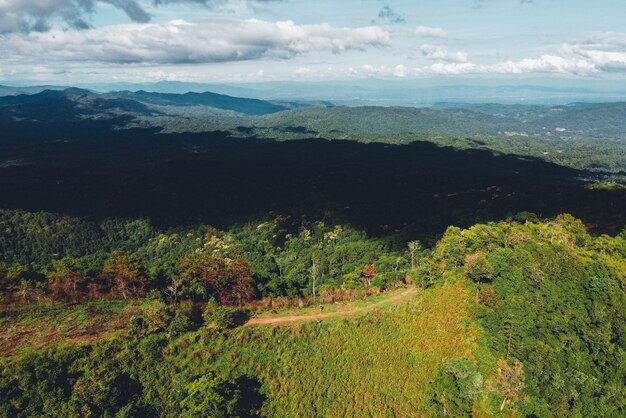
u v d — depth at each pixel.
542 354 66.19
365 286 99.75
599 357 67.12
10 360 61.28
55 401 56.78
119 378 61.75
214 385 61.59
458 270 84.44
